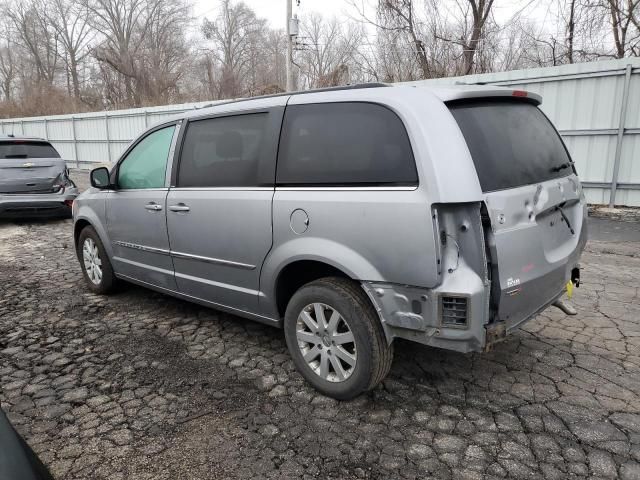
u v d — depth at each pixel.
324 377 3.19
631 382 3.30
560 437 2.75
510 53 15.35
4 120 24.98
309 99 3.25
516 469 2.52
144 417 3.04
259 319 3.65
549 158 3.31
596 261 6.16
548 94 9.41
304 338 3.27
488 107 3.01
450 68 15.66
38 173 9.62
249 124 3.57
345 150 3.00
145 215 4.36
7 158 9.55
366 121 2.95
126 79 37.03
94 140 20.62
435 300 2.64
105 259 5.11
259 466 2.58
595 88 8.88
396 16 15.88
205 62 38.03
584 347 3.82
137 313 4.79
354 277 2.89
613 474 2.47
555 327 4.18
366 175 2.88
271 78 35.41
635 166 8.73
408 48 16.09
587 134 9.11
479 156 2.73
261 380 3.46
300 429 2.89
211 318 4.62
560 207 3.22
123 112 18.92
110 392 3.34
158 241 4.27
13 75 46.44
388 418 2.97
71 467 2.61
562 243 3.25
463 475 2.48
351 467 2.56
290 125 3.31
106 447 2.76
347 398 3.12
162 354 3.89
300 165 3.21
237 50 39.16
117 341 4.15
